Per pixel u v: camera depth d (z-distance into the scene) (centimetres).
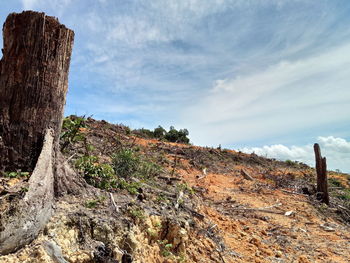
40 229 295
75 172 419
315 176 1667
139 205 436
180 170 1125
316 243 710
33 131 364
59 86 388
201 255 460
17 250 270
